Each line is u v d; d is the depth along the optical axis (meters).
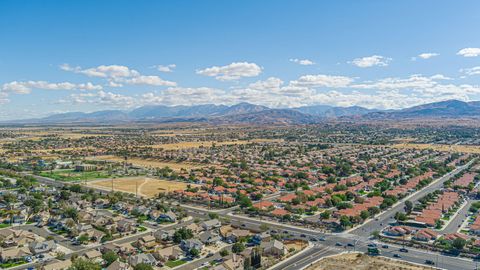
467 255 190.25
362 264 177.50
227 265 171.50
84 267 156.88
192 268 173.62
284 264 178.38
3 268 171.38
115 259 175.12
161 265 177.38
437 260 184.00
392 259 184.75
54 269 164.50
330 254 191.88
